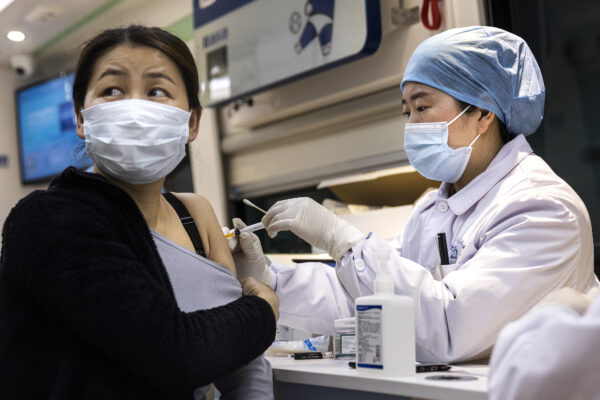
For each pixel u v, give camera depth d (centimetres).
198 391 118
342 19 268
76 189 110
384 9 270
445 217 172
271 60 305
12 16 423
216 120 382
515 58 167
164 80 124
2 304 104
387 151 296
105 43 124
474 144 169
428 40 172
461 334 139
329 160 325
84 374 102
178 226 133
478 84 165
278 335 184
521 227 144
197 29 355
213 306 121
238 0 325
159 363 99
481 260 144
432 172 173
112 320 98
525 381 73
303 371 124
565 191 152
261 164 368
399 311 112
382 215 253
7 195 517
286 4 297
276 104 336
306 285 169
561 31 239
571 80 238
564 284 143
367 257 149
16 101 511
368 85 284
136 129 117
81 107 128
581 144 237
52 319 104
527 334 78
